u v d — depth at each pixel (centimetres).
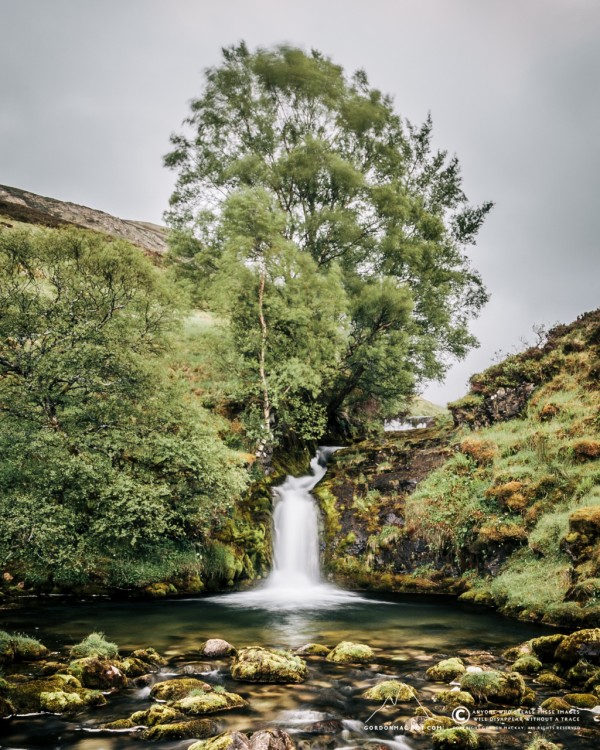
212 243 2683
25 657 791
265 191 2253
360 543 1773
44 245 1452
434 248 2720
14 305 1321
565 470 1511
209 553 1609
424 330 2862
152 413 1440
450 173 3084
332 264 2305
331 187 2731
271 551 1775
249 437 1998
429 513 1686
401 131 2977
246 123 2884
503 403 2003
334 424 2861
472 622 1147
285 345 2250
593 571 1118
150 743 538
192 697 631
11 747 527
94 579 1430
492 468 1702
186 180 2892
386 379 2589
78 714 610
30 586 1375
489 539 1482
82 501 1256
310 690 699
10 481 1147
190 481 1480
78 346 1260
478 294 3069
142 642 948
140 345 1497
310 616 1222
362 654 846
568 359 1958
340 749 528
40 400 1271
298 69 2777
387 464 2016
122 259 1531
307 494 2011
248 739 510
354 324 2536
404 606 1368
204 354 2250
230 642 962
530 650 838
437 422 2338
